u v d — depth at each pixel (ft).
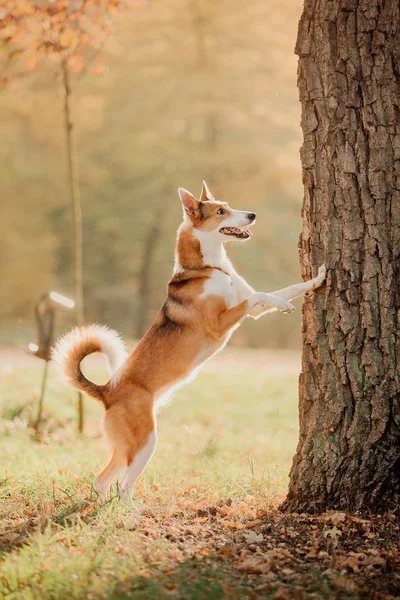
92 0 29.27
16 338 70.44
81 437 31.01
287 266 93.97
